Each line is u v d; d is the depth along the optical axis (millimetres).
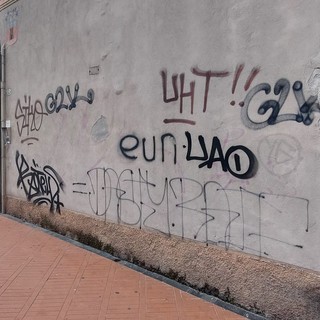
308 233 3688
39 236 6832
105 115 5867
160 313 4156
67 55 6590
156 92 5047
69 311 4195
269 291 3977
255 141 4051
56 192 7000
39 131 7414
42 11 7180
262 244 4039
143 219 5316
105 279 4988
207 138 4484
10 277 5055
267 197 3975
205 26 4465
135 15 5309
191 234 4711
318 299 3623
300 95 3703
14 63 8117
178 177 4816
